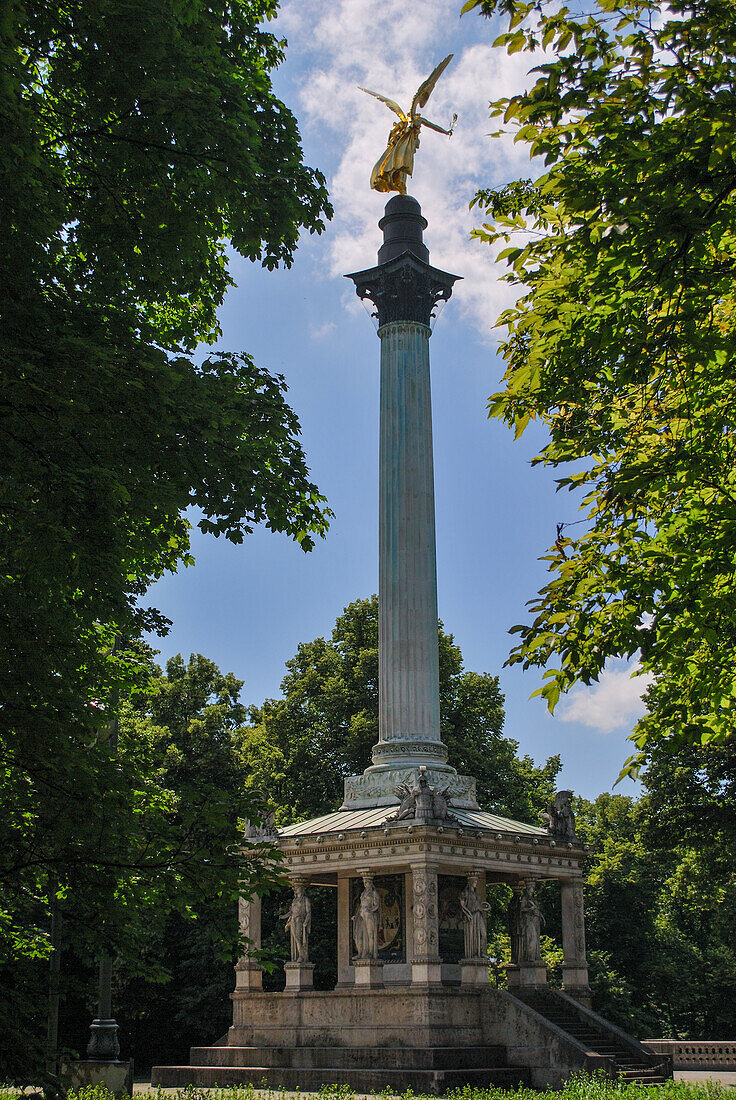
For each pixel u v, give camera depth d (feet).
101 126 58.39
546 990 131.85
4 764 51.39
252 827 137.08
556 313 48.96
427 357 153.58
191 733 203.00
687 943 244.22
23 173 46.98
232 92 62.34
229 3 72.18
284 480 64.08
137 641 192.03
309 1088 114.21
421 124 163.63
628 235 42.86
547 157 46.09
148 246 61.36
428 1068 109.70
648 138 43.06
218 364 66.64
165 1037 182.70
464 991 119.24
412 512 144.77
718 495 52.08
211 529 63.16
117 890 50.83
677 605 48.06
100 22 53.06
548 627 51.34
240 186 61.05
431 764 138.51
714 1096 92.63
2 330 49.65
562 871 138.51
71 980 50.34
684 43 43.86
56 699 50.08
